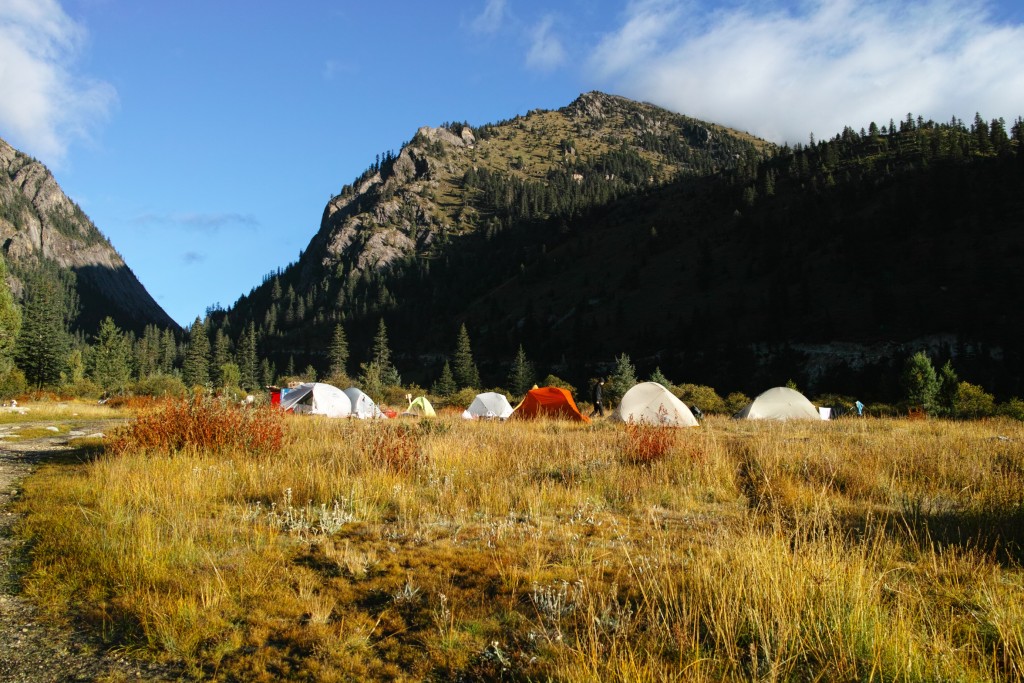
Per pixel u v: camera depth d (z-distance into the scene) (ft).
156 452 31.86
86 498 23.25
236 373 299.99
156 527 18.75
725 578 14.17
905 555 18.04
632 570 15.53
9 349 126.93
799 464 31.89
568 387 181.98
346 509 23.50
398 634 12.77
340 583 15.55
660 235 553.64
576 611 13.42
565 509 24.64
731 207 552.00
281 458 33.17
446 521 22.31
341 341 347.15
